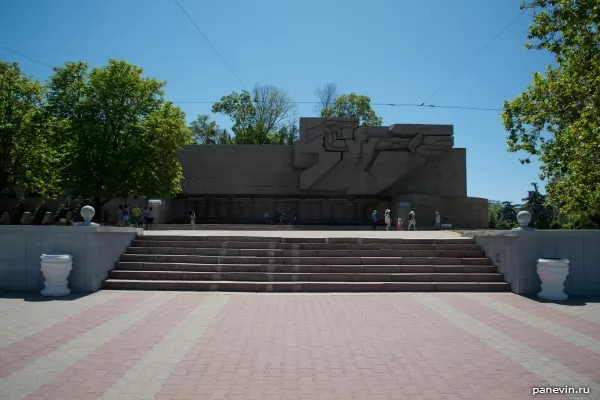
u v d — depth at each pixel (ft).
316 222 136.98
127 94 94.73
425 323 25.41
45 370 17.44
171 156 99.04
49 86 91.97
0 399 14.67
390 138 130.41
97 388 15.69
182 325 24.49
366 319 26.30
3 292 34.14
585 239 36.11
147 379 16.56
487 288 36.50
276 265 39.14
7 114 79.77
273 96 189.88
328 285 36.14
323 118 131.44
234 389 15.65
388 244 43.83
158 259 40.22
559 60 49.96
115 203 119.55
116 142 94.22
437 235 54.65
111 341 21.38
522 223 36.96
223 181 133.39
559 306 30.58
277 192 132.57
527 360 18.95
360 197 134.41
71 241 35.17
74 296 32.81
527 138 56.90
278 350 20.12
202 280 37.32
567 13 43.60
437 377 16.93
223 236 44.29
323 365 18.20
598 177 52.11
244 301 31.50
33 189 89.71
